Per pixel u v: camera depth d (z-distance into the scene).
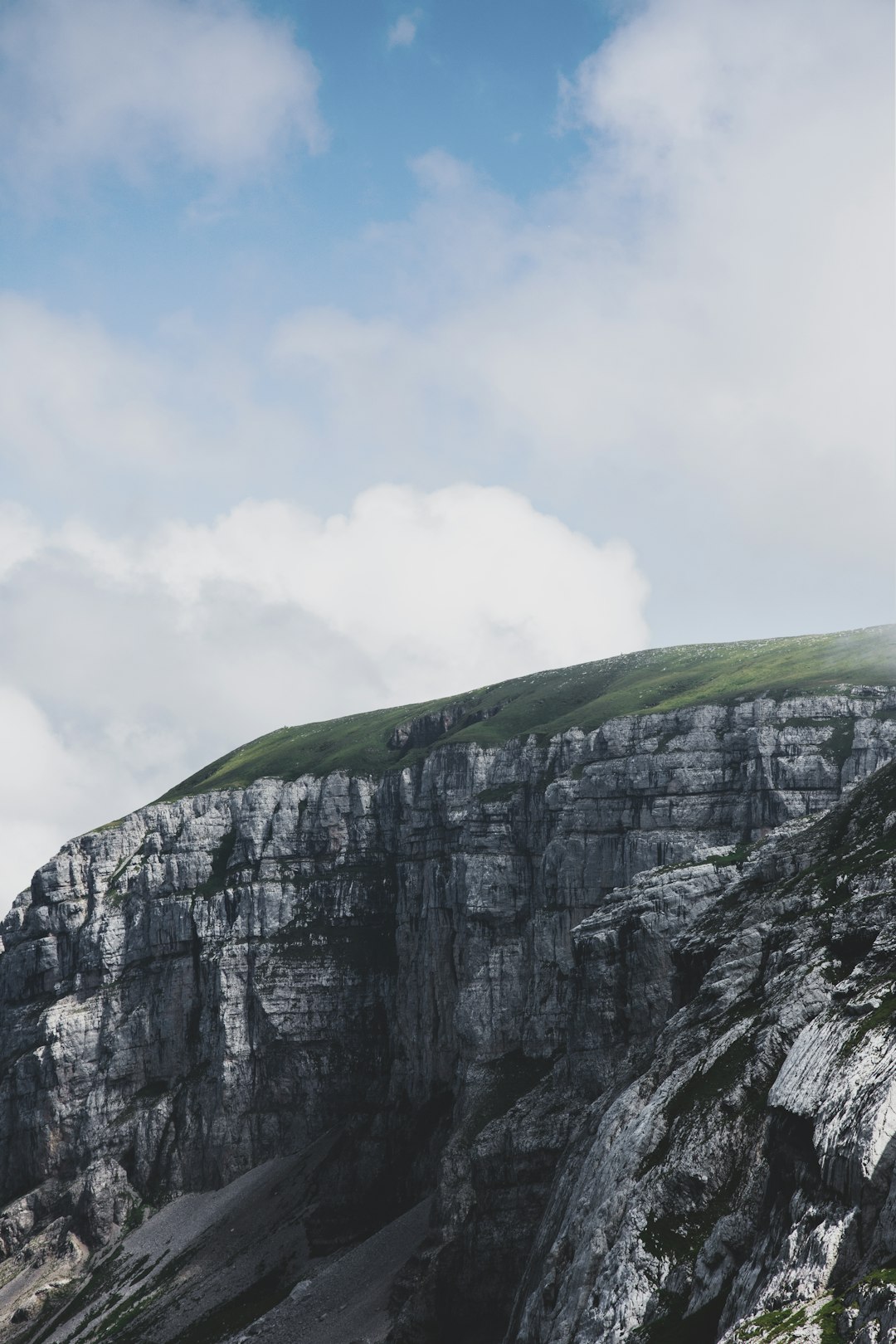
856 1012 110.69
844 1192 92.50
